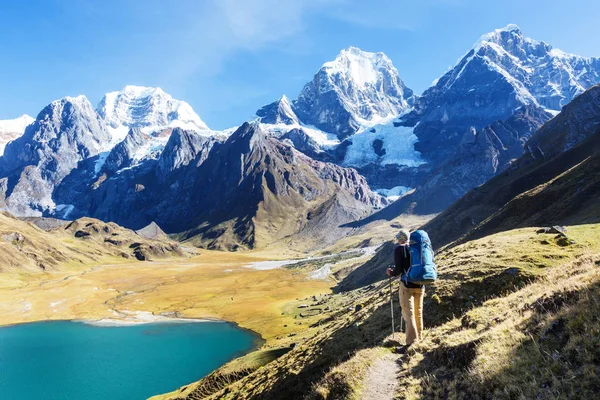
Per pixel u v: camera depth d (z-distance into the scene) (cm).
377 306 3234
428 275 1482
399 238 1593
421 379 1241
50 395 7238
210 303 16125
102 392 7344
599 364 817
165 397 6084
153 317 14000
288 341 6481
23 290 18162
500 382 976
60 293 17700
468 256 3170
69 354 9675
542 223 7475
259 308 14175
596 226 3114
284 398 2825
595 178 7425
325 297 13825
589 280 1172
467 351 1230
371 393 1273
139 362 8988
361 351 1659
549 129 16388
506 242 3338
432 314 2355
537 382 891
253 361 5703
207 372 8238
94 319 13812
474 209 13850
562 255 2564
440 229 14525
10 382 7862
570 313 1039
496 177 16338
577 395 783
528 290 1609
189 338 10962
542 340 1026
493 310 1577
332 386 1430
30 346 10481
